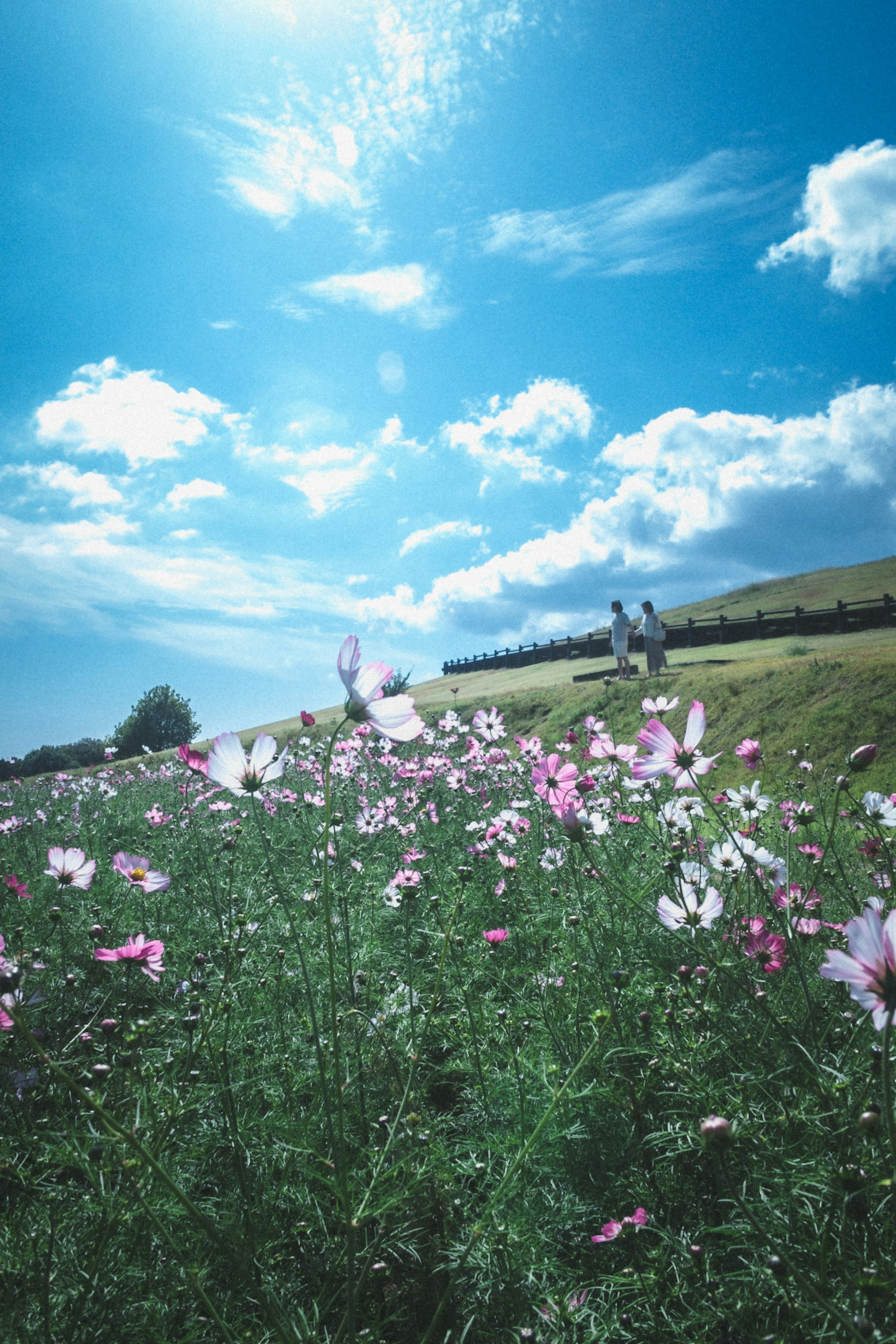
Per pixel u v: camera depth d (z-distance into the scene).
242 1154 1.63
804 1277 0.98
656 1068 1.64
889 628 16.92
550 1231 1.53
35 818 6.14
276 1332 1.23
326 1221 1.54
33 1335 1.20
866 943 0.89
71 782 9.59
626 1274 1.36
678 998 1.88
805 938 1.92
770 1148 1.32
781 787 4.46
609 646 26.55
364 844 4.16
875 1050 1.35
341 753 6.02
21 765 21.88
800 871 2.66
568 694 12.16
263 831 1.84
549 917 2.75
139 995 2.51
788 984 1.88
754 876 1.76
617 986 1.68
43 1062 1.00
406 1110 1.77
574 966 2.18
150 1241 1.39
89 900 3.33
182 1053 1.88
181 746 2.12
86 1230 1.40
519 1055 1.81
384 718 1.15
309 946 2.67
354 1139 1.71
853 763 1.73
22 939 2.21
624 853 3.01
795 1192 1.24
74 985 2.27
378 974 2.55
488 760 5.70
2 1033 1.63
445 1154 1.55
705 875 1.87
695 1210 1.48
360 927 2.78
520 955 2.70
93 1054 1.91
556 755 2.26
